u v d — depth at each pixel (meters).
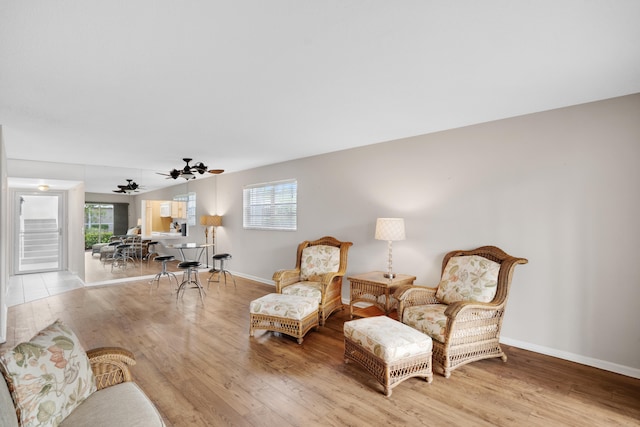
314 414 2.06
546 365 2.72
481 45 1.84
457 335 2.58
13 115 2.98
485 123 3.29
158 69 2.11
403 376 2.34
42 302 4.65
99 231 5.90
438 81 2.33
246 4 1.45
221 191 6.97
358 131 3.64
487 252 3.17
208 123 3.30
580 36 1.74
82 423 1.33
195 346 3.11
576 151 2.78
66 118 3.09
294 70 2.14
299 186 5.27
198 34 1.70
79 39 1.73
